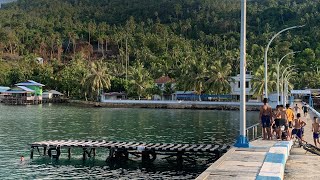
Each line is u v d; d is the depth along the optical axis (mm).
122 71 171375
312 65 171625
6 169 34094
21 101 142125
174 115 96438
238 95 131375
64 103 147125
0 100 150875
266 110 30281
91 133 59500
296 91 108062
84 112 105438
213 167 18781
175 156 39094
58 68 167750
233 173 17484
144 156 37688
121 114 99000
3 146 46156
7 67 179000
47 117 88188
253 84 119812
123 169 34531
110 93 145625
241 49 25312
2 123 74125
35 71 168250
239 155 22172
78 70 154125
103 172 33438
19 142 49562
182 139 52438
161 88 149500
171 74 160875
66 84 153000
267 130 30266
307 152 26000
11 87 152875
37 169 34281
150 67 176625
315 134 29922
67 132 60688
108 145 38312
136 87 139375
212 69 126438
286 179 17672
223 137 54406
